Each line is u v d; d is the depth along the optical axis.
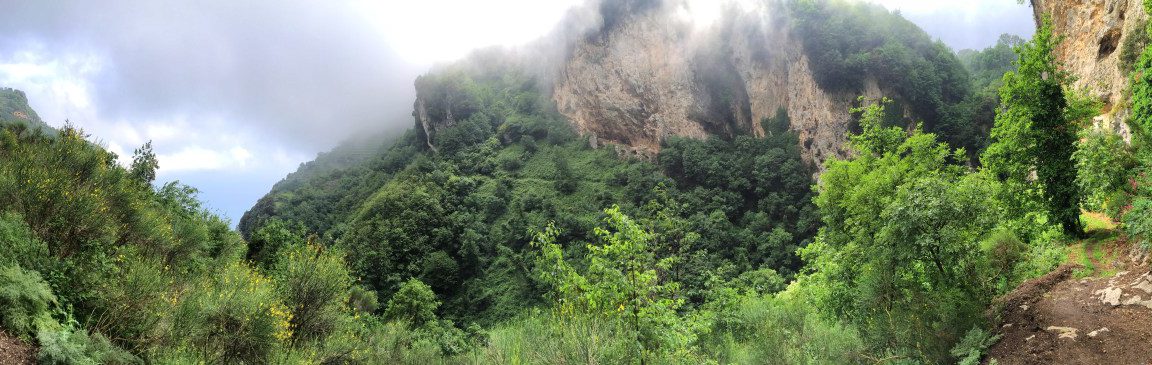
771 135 86.88
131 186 12.26
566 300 8.76
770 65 91.94
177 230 12.42
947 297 8.73
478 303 58.62
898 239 9.51
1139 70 13.56
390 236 67.25
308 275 12.42
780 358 10.67
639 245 8.75
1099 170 11.96
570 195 84.94
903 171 14.36
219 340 9.03
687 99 98.62
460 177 92.50
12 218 7.89
